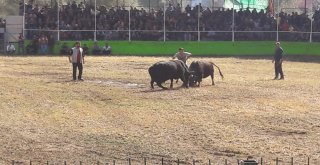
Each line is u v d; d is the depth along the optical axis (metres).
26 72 35.38
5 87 27.30
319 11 55.94
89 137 16.17
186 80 27.75
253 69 39.78
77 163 13.31
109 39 52.88
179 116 19.58
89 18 53.47
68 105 21.92
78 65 31.06
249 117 19.47
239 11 55.66
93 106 21.75
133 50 52.47
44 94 24.94
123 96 24.45
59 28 52.62
